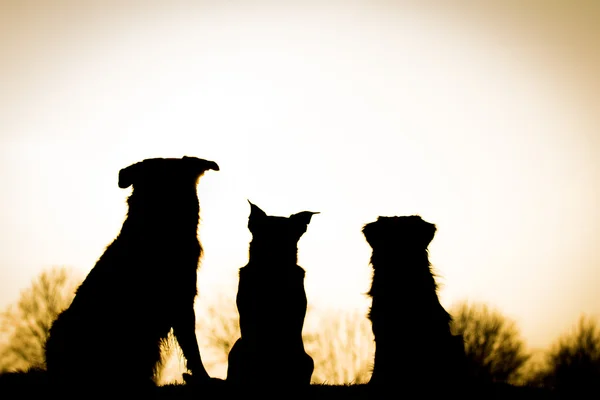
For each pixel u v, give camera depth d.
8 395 8.70
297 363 8.34
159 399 8.81
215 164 9.73
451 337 8.84
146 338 9.00
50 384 8.73
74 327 8.77
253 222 8.91
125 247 9.07
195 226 9.37
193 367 9.30
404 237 9.12
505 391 9.80
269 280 8.54
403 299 8.84
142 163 9.48
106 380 8.78
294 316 8.48
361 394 8.98
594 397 10.14
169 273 9.00
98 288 8.93
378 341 8.91
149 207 9.15
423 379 8.50
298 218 8.90
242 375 8.31
